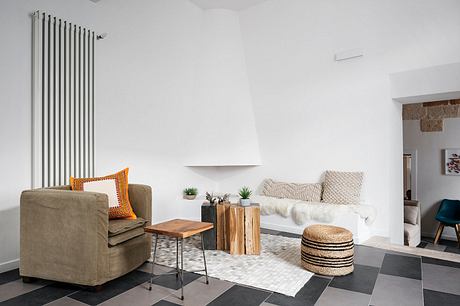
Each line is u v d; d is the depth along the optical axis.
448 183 6.38
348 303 2.19
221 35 4.98
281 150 5.03
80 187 2.90
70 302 2.21
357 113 4.30
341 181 4.29
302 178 4.83
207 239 3.43
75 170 3.37
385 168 4.10
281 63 4.79
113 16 3.85
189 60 4.95
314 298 2.27
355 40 4.17
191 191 4.86
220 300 2.23
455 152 6.28
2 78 2.83
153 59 4.38
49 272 2.46
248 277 2.64
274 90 4.96
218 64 4.97
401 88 4.02
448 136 6.38
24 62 2.99
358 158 4.31
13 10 2.91
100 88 3.71
